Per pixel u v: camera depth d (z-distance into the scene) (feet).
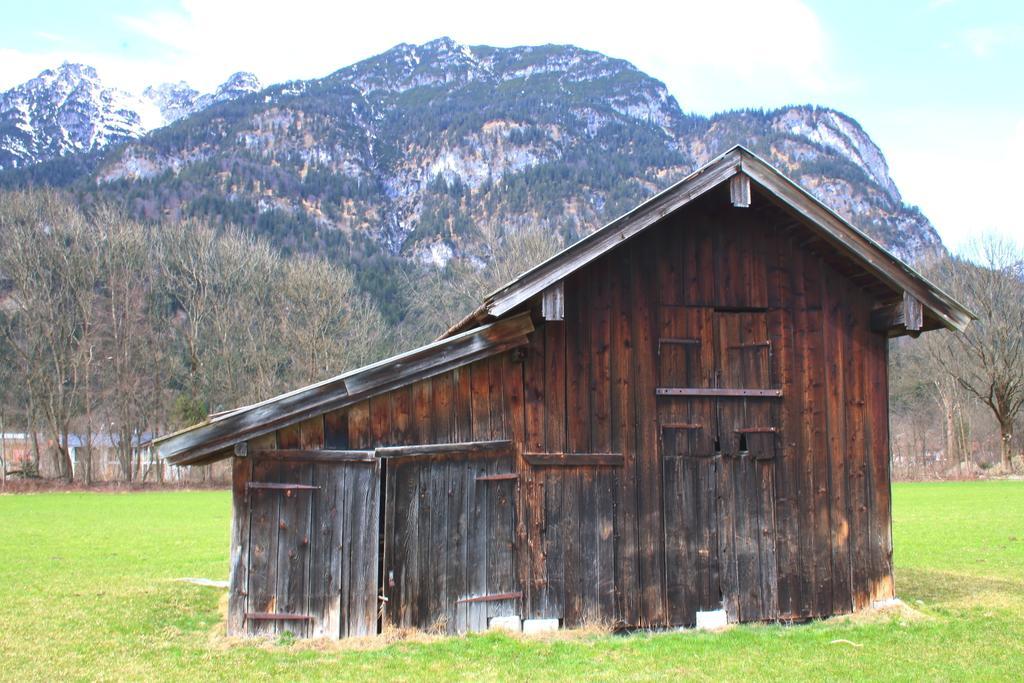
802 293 47.09
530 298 40.37
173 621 44.55
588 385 43.47
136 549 80.84
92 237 203.62
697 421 44.70
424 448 40.47
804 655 38.22
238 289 219.20
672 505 43.75
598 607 42.04
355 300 241.96
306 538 39.17
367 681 33.22
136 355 208.33
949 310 44.39
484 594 40.86
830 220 43.09
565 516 42.39
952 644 40.19
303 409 39.17
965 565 68.23
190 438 38.06
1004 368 206.80
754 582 44.24
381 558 39.99
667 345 44.80
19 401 202.08
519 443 42.32
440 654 36.81
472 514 41.16
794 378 46.32
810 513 45.55
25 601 50.60
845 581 45.65
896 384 265.95
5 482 177.06
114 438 226.38
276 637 38.60
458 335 40.91
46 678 33.60
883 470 47.11
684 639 40.57
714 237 46.19
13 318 199.72
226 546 84.12
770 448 45.39
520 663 35.91
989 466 223.51
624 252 44.80
